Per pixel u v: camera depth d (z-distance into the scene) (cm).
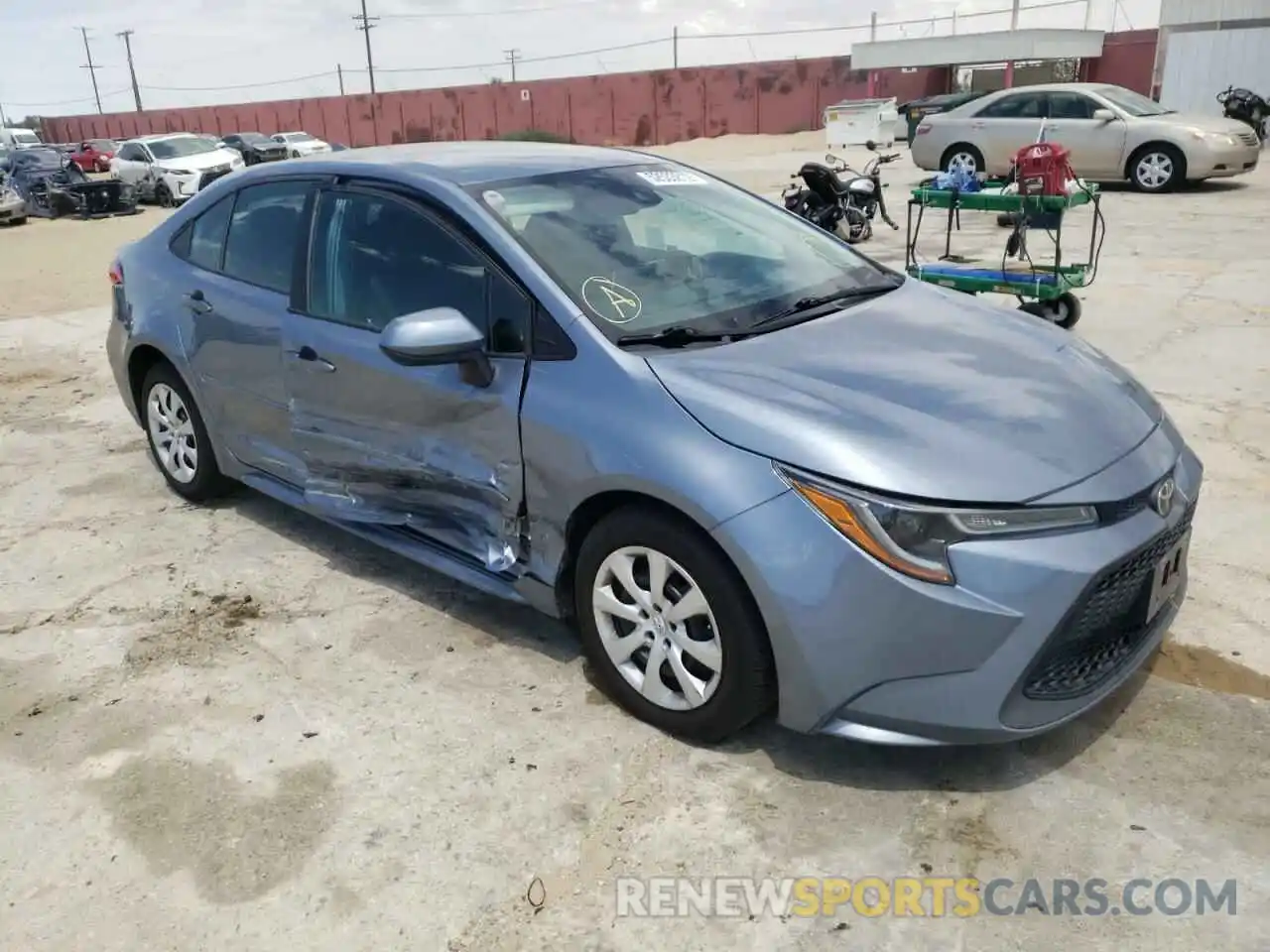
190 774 302
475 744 309
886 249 1116
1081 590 257
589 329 311
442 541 365
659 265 350
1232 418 548
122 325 497
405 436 358
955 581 255
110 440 610
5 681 355
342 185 389
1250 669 329
